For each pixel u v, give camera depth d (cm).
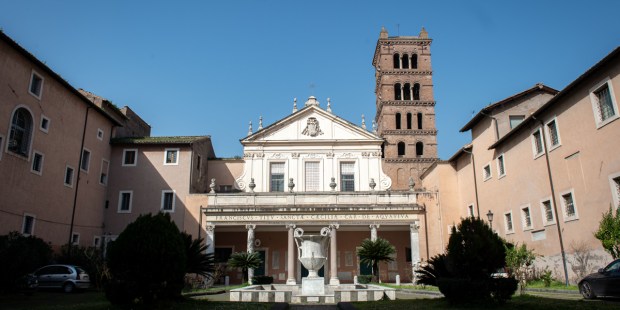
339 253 3956
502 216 3023
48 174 2922
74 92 3195
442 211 3656
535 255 2469
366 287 2189
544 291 2098
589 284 1586
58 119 3047
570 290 1944
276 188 4000
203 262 1723
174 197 3641
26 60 2717
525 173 2748
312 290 1950
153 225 1297
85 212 3350
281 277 3862
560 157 2383
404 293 2269
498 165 3108
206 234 3516
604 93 2072
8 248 1988
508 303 1372
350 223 3525
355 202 3612
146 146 3772
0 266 1922
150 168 3722
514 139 2886
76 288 2417
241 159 4222
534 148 2659
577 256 2228
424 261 3469
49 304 1642
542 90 3170
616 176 1953
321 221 3516
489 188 3222
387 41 6088
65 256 2884
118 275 1260
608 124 2009
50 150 2948
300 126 4112
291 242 3484
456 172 3797
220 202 3619
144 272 1255
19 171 2641
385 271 3881
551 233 2458
